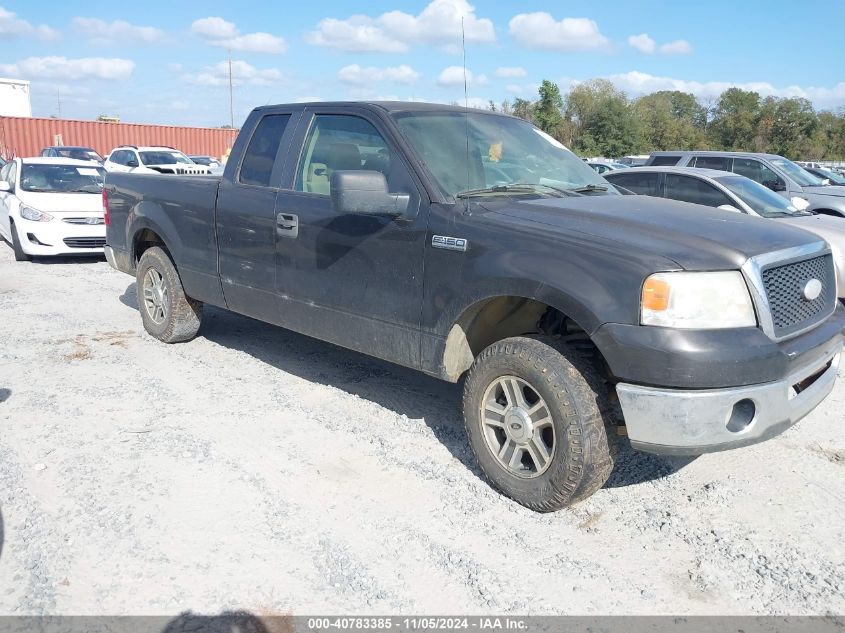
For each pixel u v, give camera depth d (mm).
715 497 3760
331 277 4477
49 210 10656
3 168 12891
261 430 4457
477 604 2877
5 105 35875
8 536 3238
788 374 3234
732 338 3074
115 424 4496
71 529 3297
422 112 4496
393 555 3178
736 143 62000
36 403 4816
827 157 61156
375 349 4324
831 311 3742
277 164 4949
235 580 2969
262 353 6098
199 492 3658
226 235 5270
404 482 3832
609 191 4633
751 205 8336
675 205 4164
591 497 3756
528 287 3436
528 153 4699
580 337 3691
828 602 2930
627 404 3176
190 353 6055
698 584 3041
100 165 12453
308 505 3568
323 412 4781
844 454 4293
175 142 35125
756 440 3211
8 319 7152
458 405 4977
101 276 9844
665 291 3078
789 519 3559
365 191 3830
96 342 6344
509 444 3646
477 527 3422
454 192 4004
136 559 3084
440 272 3832
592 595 2955
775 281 3305
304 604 2842
